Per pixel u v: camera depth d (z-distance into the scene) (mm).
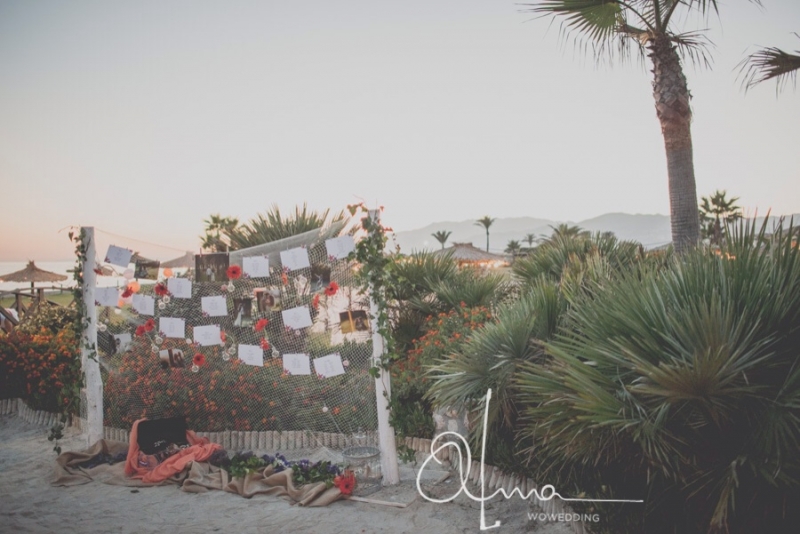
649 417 3492
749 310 3701
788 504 3373
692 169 9164
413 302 9422
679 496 3922
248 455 6176
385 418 5863
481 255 47438
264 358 7645
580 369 3895
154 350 7582
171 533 4824
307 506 5371
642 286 4230
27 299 18844
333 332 7230
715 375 3297
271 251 7227
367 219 5836
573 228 25219
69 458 6473
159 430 6461
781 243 3936
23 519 5102
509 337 5230
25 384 9016
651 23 9523
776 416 3254
